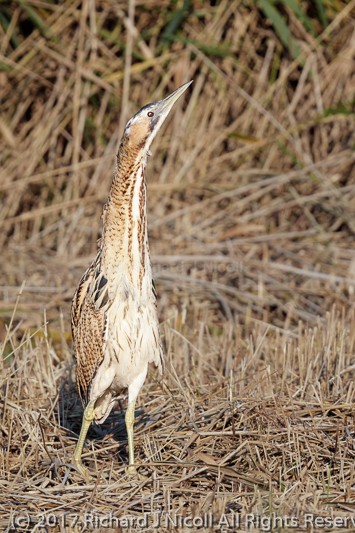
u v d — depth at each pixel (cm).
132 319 1131
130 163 1129
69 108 2288
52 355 1548
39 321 1831
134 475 1127
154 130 1137
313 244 2139
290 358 1460
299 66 2320
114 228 1132
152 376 1458
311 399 1288
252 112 2302
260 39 2319
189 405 1251
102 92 2303
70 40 2294
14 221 2236
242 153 2286
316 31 2325
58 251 2155
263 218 2228
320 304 1961
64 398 1377
